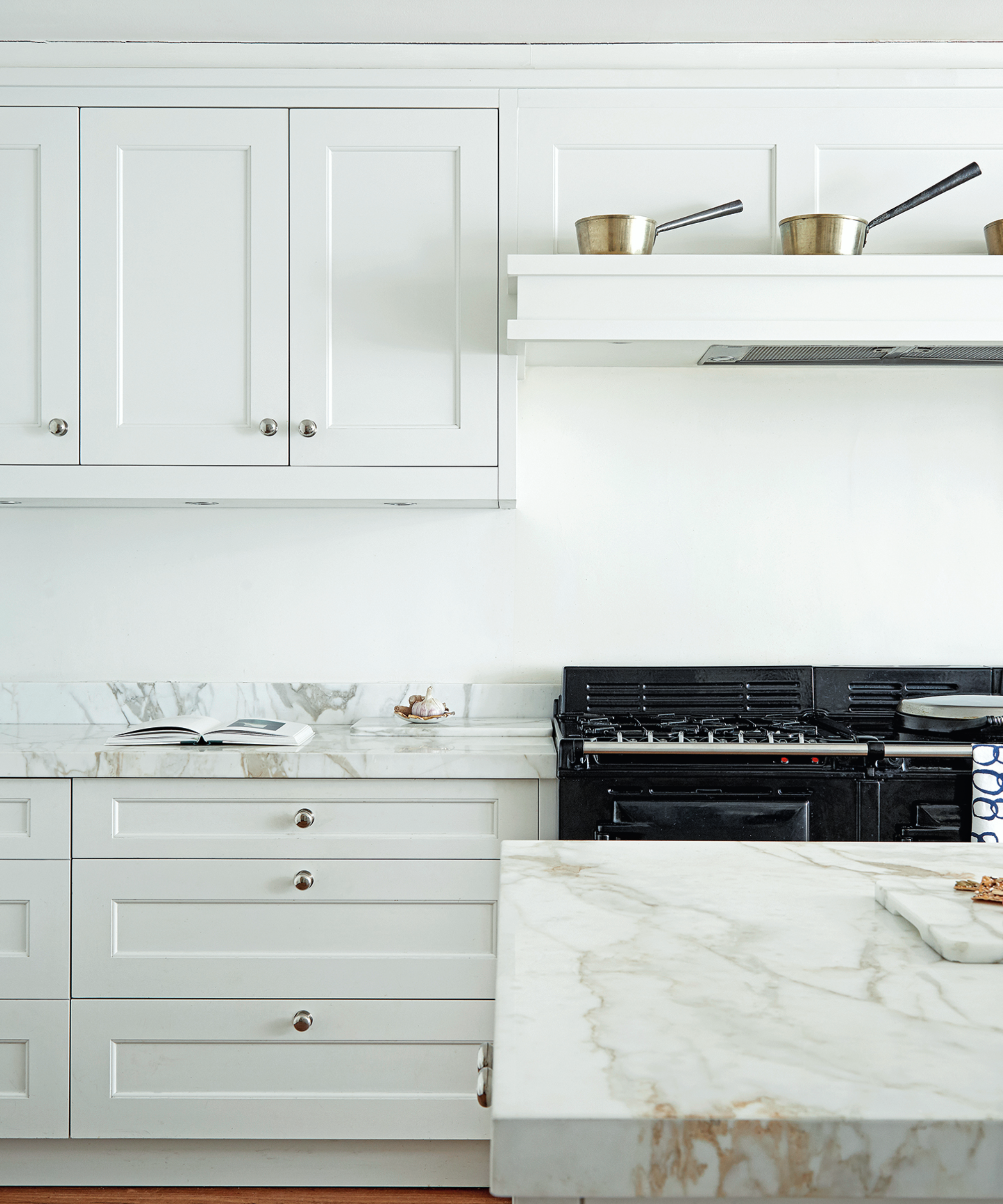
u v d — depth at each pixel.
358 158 2.32
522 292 2.14
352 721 2.70
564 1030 0.68
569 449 2.71
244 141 2.32
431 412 2.32
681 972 0.79
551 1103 0.58
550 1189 0.57
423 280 2.32
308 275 2.32
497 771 2.12
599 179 2.31
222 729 2.30
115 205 2.32
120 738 2.27
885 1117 0.57
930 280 2.12
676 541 2.71
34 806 2.14
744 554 2.70
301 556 2.71
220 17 2.33
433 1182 2.20
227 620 2.71
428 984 2.14
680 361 2.62
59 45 2.35
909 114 2.30
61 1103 2.13
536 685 2.70
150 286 2.33
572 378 2.71
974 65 2.39
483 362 2.31
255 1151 2.20
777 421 2.72
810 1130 0.56
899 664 2.71
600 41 2.42
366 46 2.38
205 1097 2.14
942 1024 0.69
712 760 2.09
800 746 2.06
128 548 2.70
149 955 2.14
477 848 2.14
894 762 2.07
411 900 2.14
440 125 2.31
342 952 2.14
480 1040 2.14
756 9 2.31
